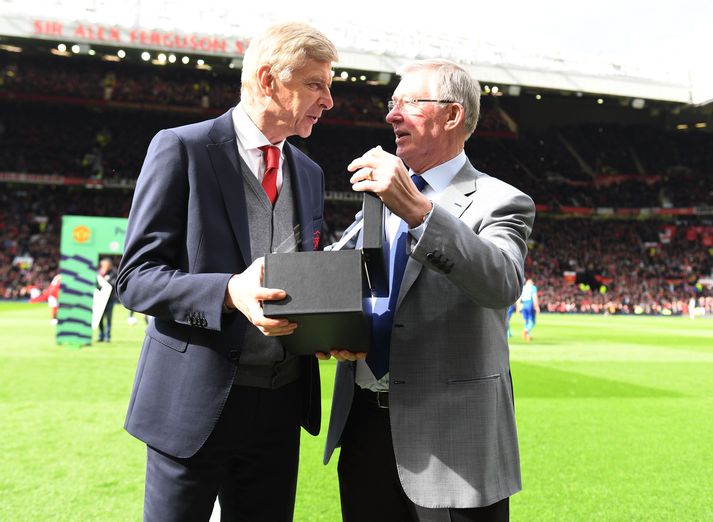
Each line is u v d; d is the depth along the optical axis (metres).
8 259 30.58
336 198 35.41
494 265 1.48
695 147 40.81
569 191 38.56
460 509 1.68
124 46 23.45
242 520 1.86
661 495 3.49
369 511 1.86
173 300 1.54
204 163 1.72
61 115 34.72
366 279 1.54
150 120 35.59
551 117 39.94
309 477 3.73
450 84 1.83
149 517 1.69
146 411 1.68
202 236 1.68
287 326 1.39
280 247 1.75
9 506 3.07
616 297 34.16
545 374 8.52
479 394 1.69
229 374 1.65
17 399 5.79
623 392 7.08
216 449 1.70
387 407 1.82
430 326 1.71
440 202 1.81
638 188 38.88
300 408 1.92
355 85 35.44
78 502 3.13
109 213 34.12
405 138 1.89
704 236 38.16
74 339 10.29
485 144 39.84
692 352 12.13
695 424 5.38
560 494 3.49
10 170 32.66
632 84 29.81
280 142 1.88
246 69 1.79
